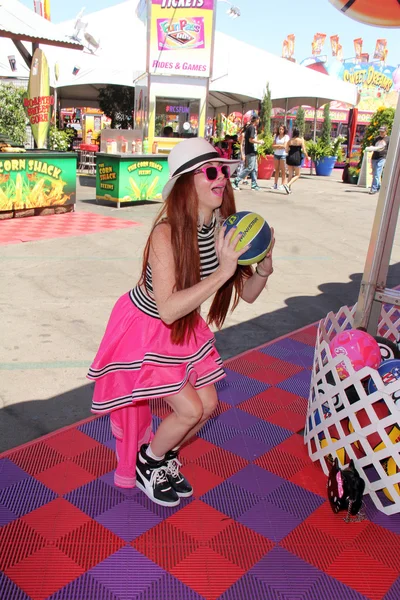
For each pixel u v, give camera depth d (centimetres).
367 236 983
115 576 232
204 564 242
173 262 221
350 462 285
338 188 1711
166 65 1240
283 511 278
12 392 379
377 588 235
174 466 284
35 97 1023
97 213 1039
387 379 301
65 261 697
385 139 1533
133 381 245
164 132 1298
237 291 269
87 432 336
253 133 1483
